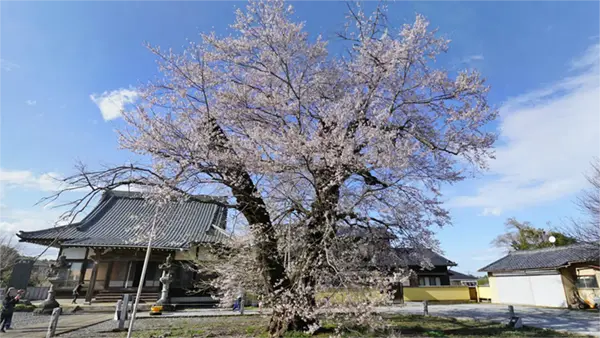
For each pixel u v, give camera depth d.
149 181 6.45
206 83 7.43
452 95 7.89
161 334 8.55
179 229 18.23
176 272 16.53
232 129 7.65
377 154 6.29
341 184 6.83
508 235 34.47
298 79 7.63
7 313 9.62
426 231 7.99
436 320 11.30
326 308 5.84
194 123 6.83
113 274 16.30
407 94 8.23
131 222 17.89
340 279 5.93
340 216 6.86
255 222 7.30
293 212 7.14
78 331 9.30
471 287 22.94
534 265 19.33
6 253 17.83
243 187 7.03
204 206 21.34
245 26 7.50
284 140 6.30
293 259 7.07
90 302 15.13
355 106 7.02
